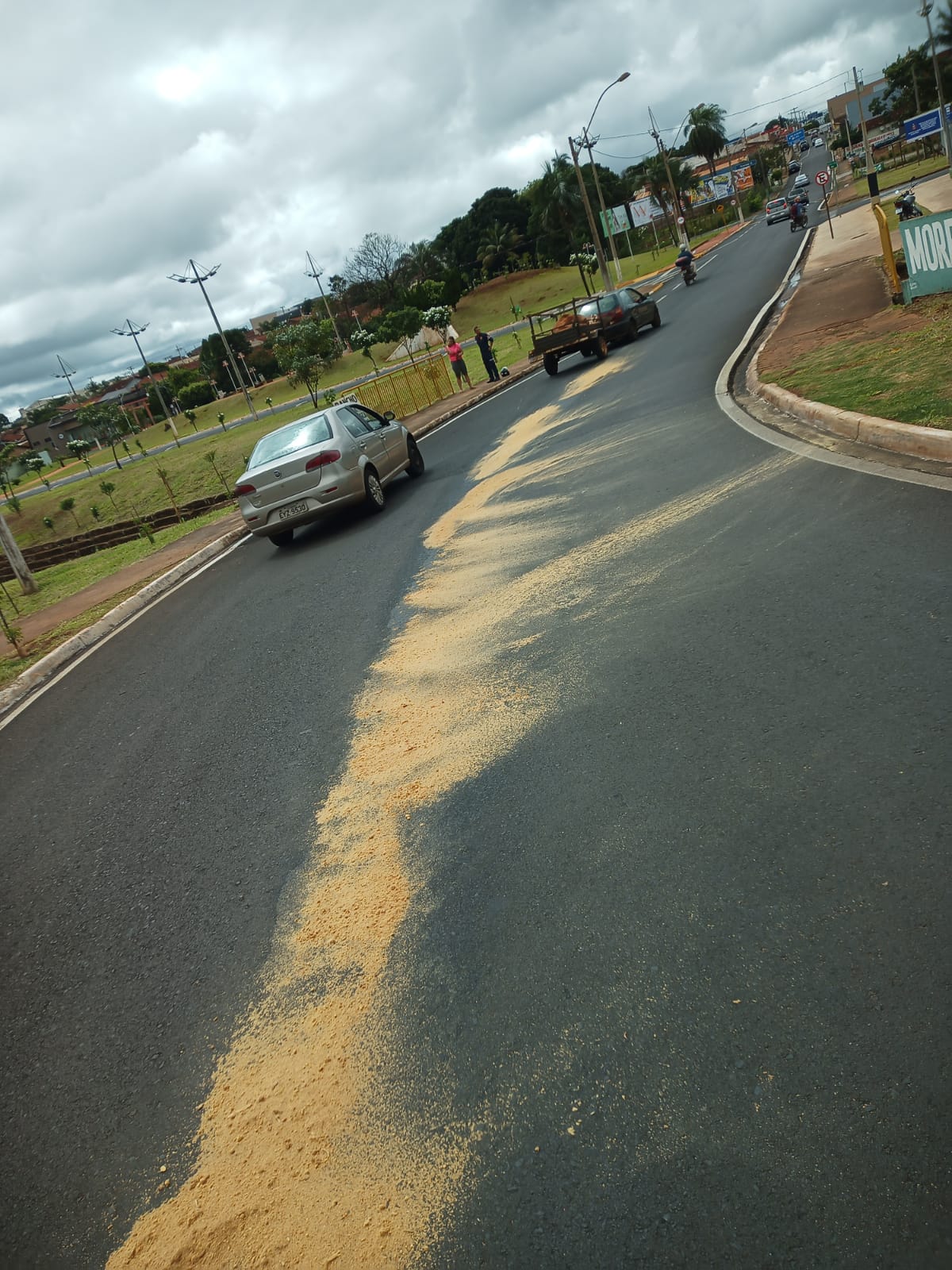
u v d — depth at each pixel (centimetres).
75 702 767
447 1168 221
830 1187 188
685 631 473
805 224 4641
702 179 10281
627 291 2320
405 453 1330
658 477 824
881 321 1203
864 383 873
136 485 4444
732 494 689
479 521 913
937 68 4766
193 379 10969
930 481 577
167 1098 277
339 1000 292
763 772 330
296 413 4953
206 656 760
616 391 1551
